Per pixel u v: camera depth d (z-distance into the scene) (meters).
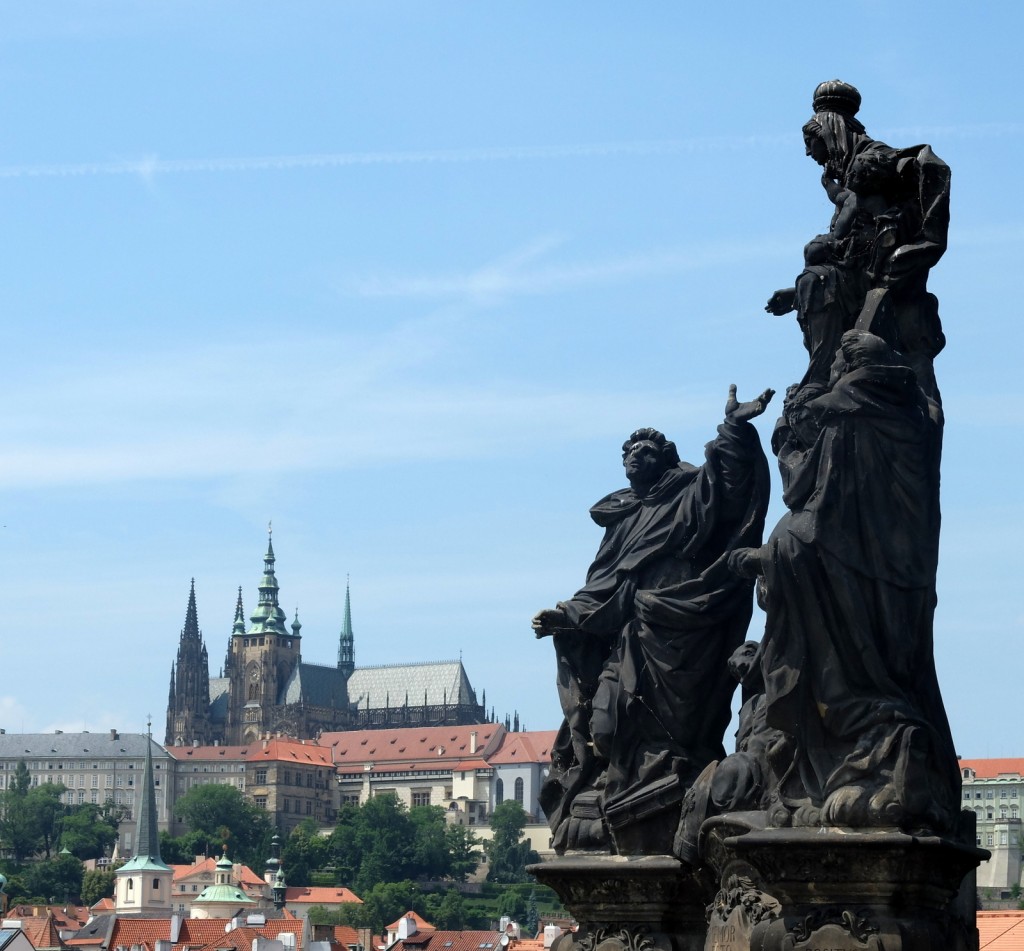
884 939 20.47
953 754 21.45
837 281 22.94
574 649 29.97
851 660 21.31
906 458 21.33
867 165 22.75
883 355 21.44
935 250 22.41
